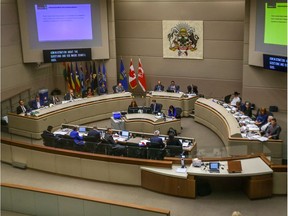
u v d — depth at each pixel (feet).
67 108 47.70
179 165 30.94
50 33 54.49
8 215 29.66
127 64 60.23
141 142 35.50
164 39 57.06
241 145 34.50
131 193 31.04
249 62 50.96
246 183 29.68
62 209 28.37
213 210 28.19
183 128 47.29
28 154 35.88
